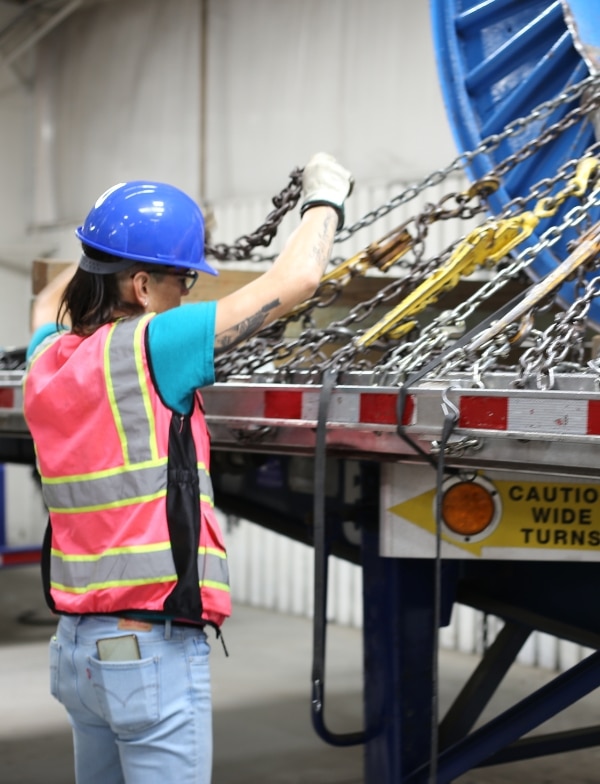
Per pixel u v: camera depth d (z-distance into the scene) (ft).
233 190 26.23
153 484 5.65
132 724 5.63
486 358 6.11
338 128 23.59
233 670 18.11
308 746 13.66
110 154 29.76
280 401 6.66
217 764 12.90
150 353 5.71
